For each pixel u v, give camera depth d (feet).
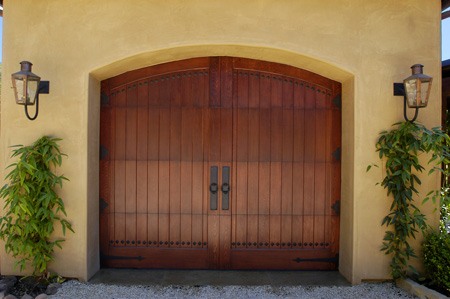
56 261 11.63
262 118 12.85
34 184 11.02
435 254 10.78
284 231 12.94
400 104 11.67
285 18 11.65
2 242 11.73
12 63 11.63
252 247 12.95
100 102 12.72
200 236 12.94
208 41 11.55
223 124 12.85
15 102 11.55
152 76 12.82
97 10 11.62
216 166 12.84
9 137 11.58
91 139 11.94
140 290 11.26
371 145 11.66
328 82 12.92
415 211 11.22
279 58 12.43
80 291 11.04
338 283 11.84
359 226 11.67
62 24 11.62
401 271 11.44
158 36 11.59
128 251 12.90
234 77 12.85
